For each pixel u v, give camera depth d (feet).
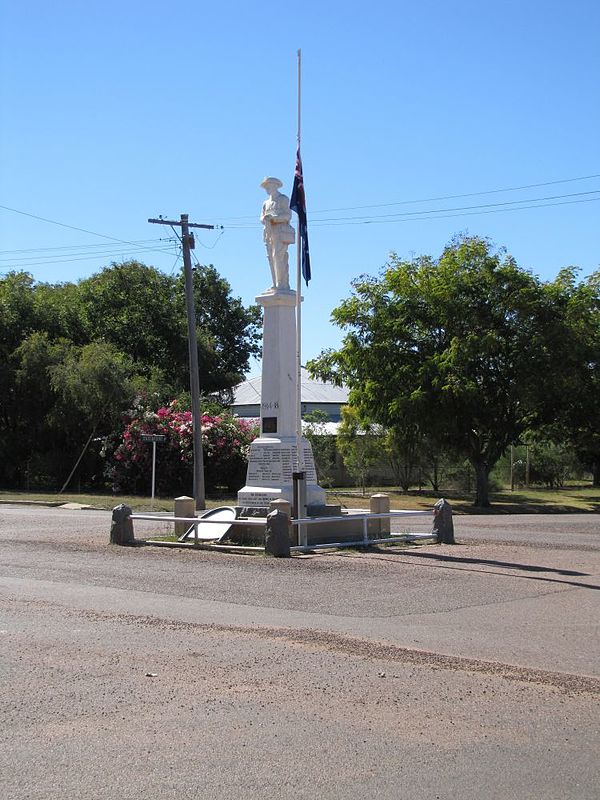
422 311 126.31
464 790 17.62
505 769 18.75
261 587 41.19
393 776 18.28
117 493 135.74
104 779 17.80
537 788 17.76
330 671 26.17
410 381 123.85
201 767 18.54
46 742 19.81
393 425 125.59
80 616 33.55
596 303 121.70
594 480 191.52
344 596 39.06
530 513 114.62
